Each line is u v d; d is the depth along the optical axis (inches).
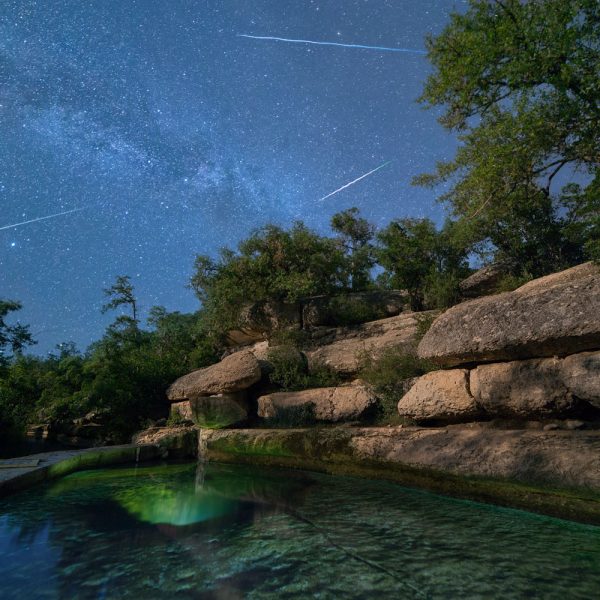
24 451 652.1
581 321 265.0
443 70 416.8
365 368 505.7
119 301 1019.9
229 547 180.2
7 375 765.3
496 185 458.3
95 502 270.4
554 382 277.6
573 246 676.1
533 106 378.9
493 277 651.5
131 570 156.3
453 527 198.4
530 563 152.8
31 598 134.6
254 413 563.5
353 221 1417.3
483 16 392.5
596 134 369.4
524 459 233.1
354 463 334.3
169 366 746.8
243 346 811.4
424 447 294.0
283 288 746.2
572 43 345.7
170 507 255.6
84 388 709.3
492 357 319.6
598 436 230.4
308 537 190.7
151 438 544.4
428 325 472.7
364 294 774.5
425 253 745.6
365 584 139.6
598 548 166.7
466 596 128.5
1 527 215.5
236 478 354.6
